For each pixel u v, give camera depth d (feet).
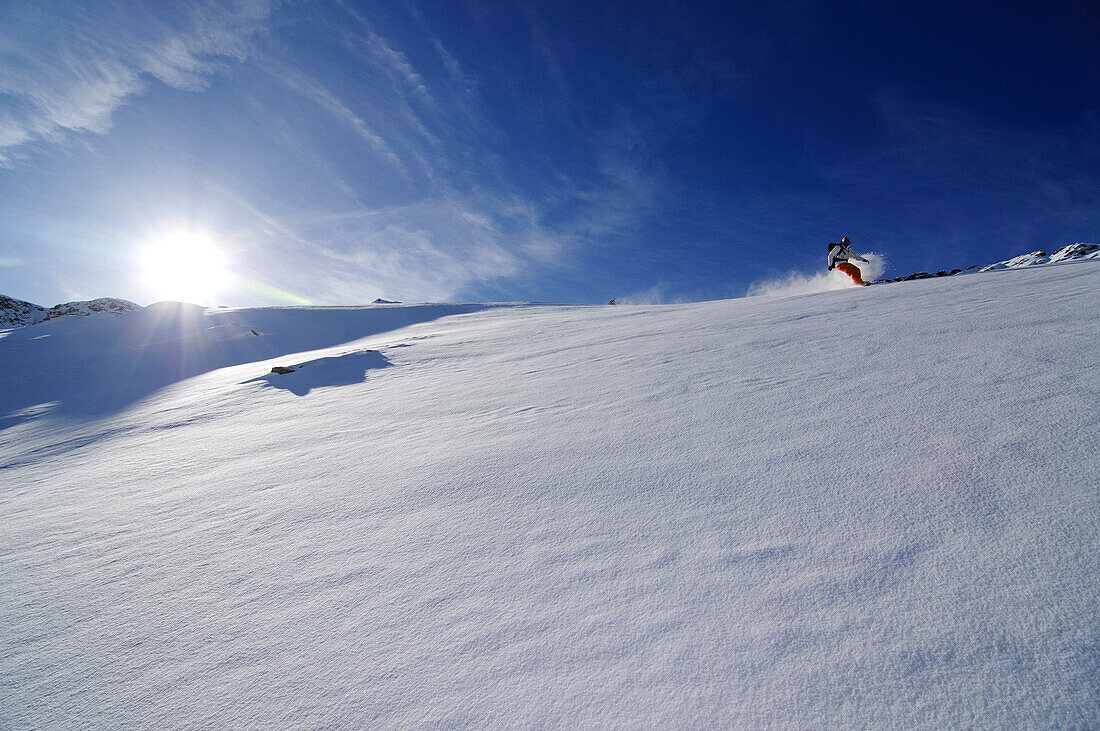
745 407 9.23
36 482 12.42
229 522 7.55
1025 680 3.07
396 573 5.30
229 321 68.23
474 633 4.17
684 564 4.71
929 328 12.65
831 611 3.84
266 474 10.00
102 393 33.40
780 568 4.43
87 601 5.71
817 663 3.41
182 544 6.98
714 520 5.42
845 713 3.06
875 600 3.87
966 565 4.08
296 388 22.26
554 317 47.55
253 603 5.15
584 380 14.48
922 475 5.62
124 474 11.69
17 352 56.80
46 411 28.60
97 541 7.57
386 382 21.11
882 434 6.92
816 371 10.82
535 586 4.70
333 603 4.92
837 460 6.38
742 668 3.46
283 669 4.08
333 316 75.15
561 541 5.47
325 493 8.21
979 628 3.47
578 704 3.36
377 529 6.48
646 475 6.90
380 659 4.02
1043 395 7.12
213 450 12.98
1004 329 11.03
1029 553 4.08
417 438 11.15
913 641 3.46
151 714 3.80
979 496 5.00
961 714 2.95
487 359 23.65
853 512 5.13
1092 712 2.83
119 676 4.29
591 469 7.45
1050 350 9.00
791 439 7.34
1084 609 3.47
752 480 6.23
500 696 3.50
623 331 25.43
